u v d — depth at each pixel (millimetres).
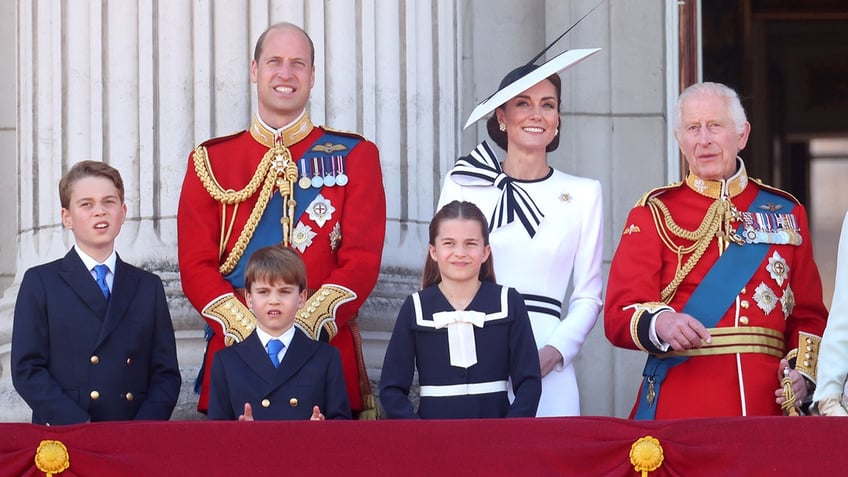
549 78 25516
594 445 20422
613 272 24188
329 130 25703
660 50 34531
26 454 20391
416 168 28969
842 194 47406
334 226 24922
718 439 20344
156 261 27562
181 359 27062
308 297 24344
